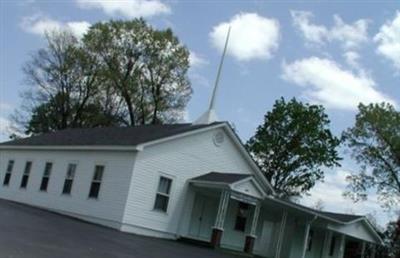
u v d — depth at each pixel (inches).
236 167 1236.5
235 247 1232.2
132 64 2096.5
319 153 1932.8
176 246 919.7
